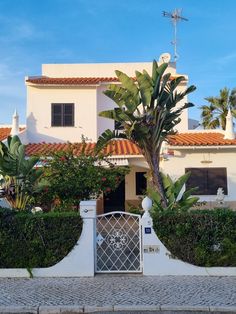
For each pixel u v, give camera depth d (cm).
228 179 2008
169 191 1302
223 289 964
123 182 2391
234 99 3475
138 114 1352
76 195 1497
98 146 1394
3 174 1313
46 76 2664
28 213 1160
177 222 1118
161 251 1112
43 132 2430
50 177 1480
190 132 2427
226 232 1116
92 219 1124
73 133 2434
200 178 2017
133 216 1150
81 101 2461
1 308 844
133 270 1131
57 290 967
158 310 839
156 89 1310
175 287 984
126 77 1298
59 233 1117
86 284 1020
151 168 1316
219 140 2066
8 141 1395
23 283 1039
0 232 1118
